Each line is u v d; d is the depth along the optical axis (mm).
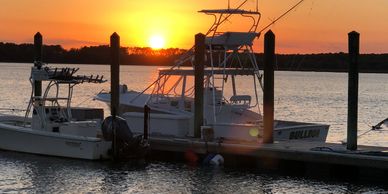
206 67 22750
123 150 20438
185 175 18984
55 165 19953
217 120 22422
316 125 22516
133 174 19031
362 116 47000
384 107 56469
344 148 19469
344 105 57062
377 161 17812
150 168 19891
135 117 22766
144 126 21047
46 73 21859
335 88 100625
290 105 56156
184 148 20750
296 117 44375
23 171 19156
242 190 17375
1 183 17750
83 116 23125
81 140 20422
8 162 20297
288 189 17531
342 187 17828
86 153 20453
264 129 20406
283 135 21359
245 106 23188
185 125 21984
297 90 90125
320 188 17688
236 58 22531
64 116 21953
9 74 115062
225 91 76938
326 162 18516
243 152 19734
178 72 23094
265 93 20281
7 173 18891
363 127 38125
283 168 19547
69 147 20766
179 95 24375
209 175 19016
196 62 21328
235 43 22047
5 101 49094
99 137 22000
